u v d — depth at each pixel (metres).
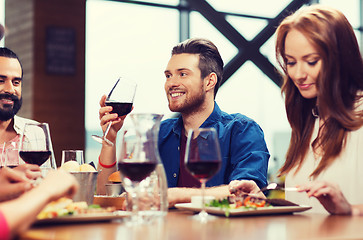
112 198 1.92
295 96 2.07
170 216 1.60
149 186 1.61
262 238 1.17
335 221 1.47
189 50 2.59
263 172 2.48
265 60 6.70
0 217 1.20
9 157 1.93
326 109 1.90
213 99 2.69
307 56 1.89
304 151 2.07
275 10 6.87
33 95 5.68
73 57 5.89
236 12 6.64
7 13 5.93
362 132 1.91
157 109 5.16
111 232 1.27
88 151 6.01
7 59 2.90
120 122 2.33
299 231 1.27
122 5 5.88
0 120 2.94
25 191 1.62
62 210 1.45
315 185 1.62
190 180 2.60
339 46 1.88
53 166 2.00
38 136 1.83
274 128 6.05
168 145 2.68
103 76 5.70
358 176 1.91
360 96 1.92
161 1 6.09
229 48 6.60
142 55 5.80
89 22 6.00
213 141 1.49
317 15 1.89
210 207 1.64
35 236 1.22
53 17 5.79
